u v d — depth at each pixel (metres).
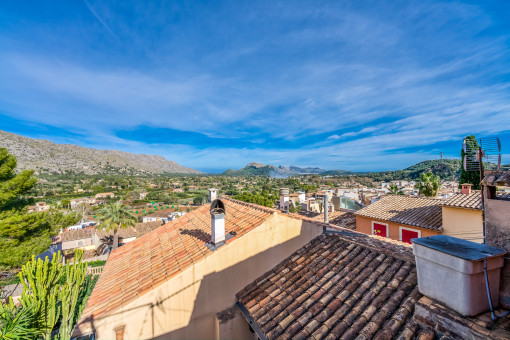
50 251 32.84
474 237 11.34
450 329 3.02
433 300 3.44
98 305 5.55
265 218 6.89
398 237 14.13
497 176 3.29
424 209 14.66
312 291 5.43
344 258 6.31
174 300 5.55
